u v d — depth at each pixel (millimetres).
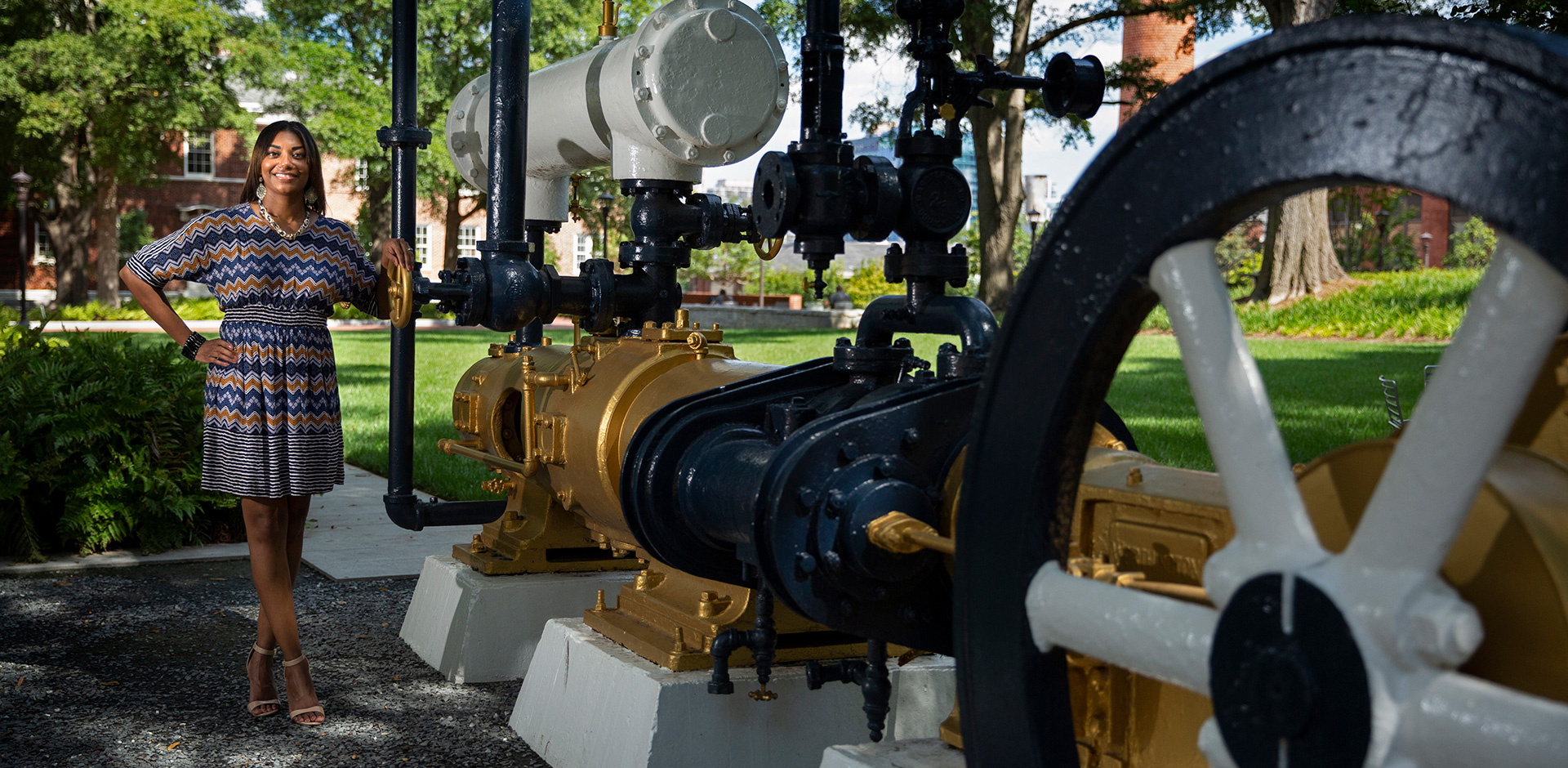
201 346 3154
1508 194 932
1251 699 1110
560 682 3006
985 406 1461
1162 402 10156
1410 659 993
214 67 32656
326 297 3182
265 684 3312
